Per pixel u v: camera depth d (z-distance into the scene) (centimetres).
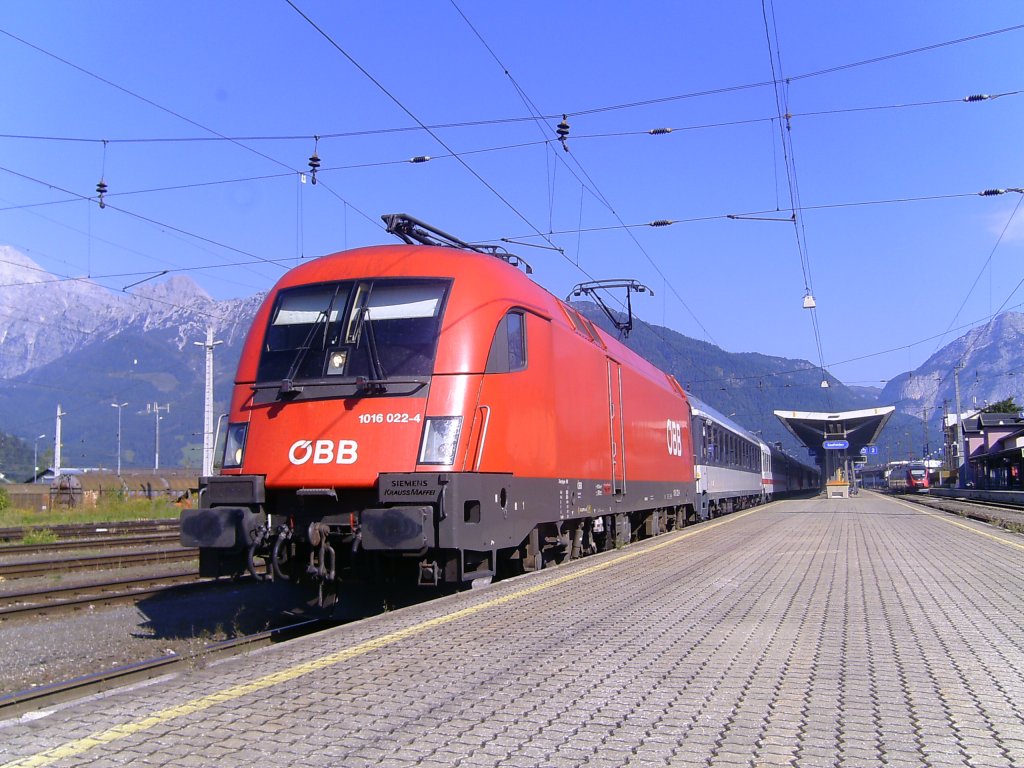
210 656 882
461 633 754
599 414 1465
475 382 967
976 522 2528
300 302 1032
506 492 1012
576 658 655
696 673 608
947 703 534
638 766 422
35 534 2230
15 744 455
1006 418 7338
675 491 2231
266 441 967
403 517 874
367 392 948
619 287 2331
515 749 445
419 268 1024
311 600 1126
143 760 429
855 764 425
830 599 961
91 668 868
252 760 429
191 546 946
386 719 496
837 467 6097
